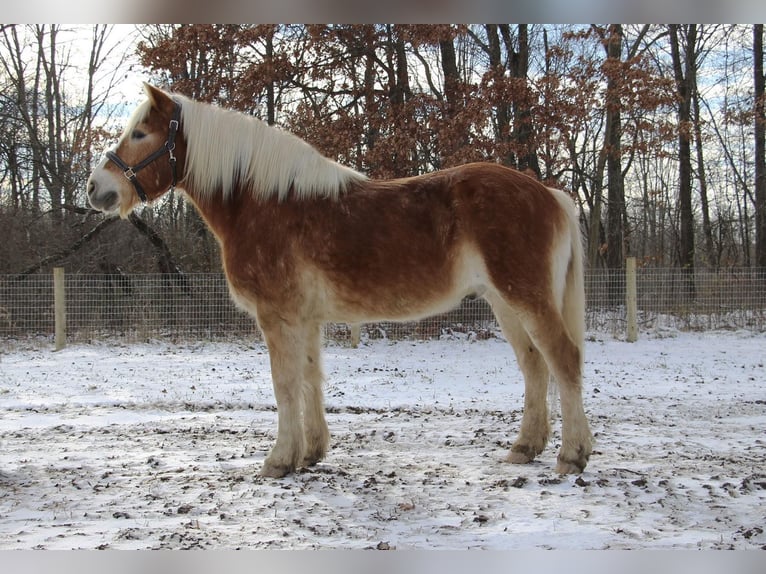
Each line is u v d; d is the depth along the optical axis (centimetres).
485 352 1303
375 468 532
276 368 505
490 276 482
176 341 1398
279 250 498
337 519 411
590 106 1716
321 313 513
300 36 1638
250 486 482
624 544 361
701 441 622
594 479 479
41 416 772
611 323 1448
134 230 1834
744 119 2039
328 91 1705
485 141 1600
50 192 2089
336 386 955
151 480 502
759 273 1499
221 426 714
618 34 1867
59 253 1656
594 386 945
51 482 500
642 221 3008
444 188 493
